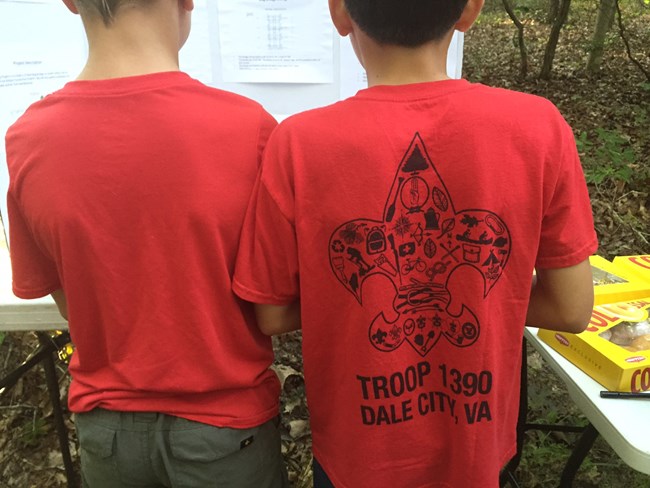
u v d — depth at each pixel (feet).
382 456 2.62
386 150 2.21
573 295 2.54
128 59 2.40
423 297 2.42
